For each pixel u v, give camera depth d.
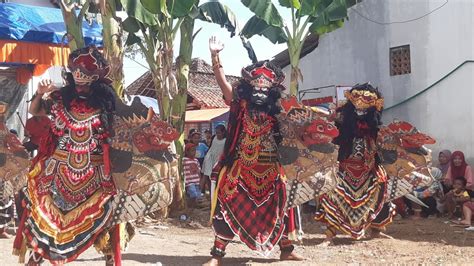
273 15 10.77
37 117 6.32
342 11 10.77
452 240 7.96
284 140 5.78
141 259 6.18
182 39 10.86
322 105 12.98
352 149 7.14
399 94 14.24
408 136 7.39
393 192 7.57
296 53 11.33
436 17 13.42
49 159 4.48
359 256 6.57
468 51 12.82
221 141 11.47
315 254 6.71
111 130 4.53
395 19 14.28
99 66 4.46
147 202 4.66
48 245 4.27
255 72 5.29
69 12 9.25
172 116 10.66
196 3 10.48
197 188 12.15
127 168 4.63
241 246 7.13
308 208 10.89
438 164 13.30
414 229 9.12
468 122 12.84
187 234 8.94
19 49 10.15
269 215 5.52
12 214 7.71
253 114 5.31
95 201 4.48
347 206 7.26
